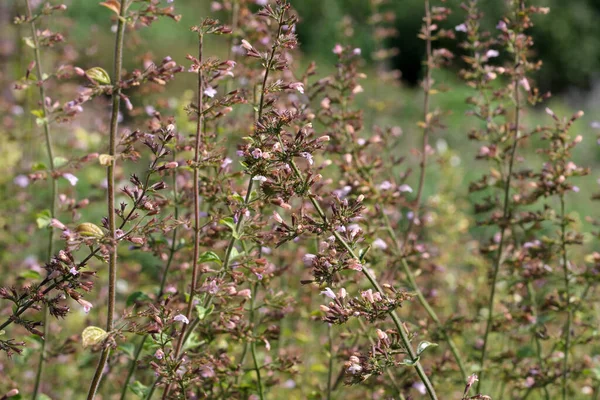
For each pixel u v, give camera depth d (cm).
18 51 721
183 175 500
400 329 353
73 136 760
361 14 2202
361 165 503
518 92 519
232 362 462
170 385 389
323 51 2358
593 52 2761
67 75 478
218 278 386
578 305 508
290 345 618
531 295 528
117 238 339
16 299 348
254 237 389
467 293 662
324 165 387
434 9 582
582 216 1268
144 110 591
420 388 493
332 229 357
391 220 622
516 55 512
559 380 527
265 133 356
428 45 585
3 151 702
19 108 722
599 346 621
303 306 559
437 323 514
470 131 536
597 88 2575
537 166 1155
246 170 359
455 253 759
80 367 532
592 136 1914
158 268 509
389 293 372
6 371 579
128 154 342
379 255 527
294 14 369
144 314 362
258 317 486
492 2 2280
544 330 513
